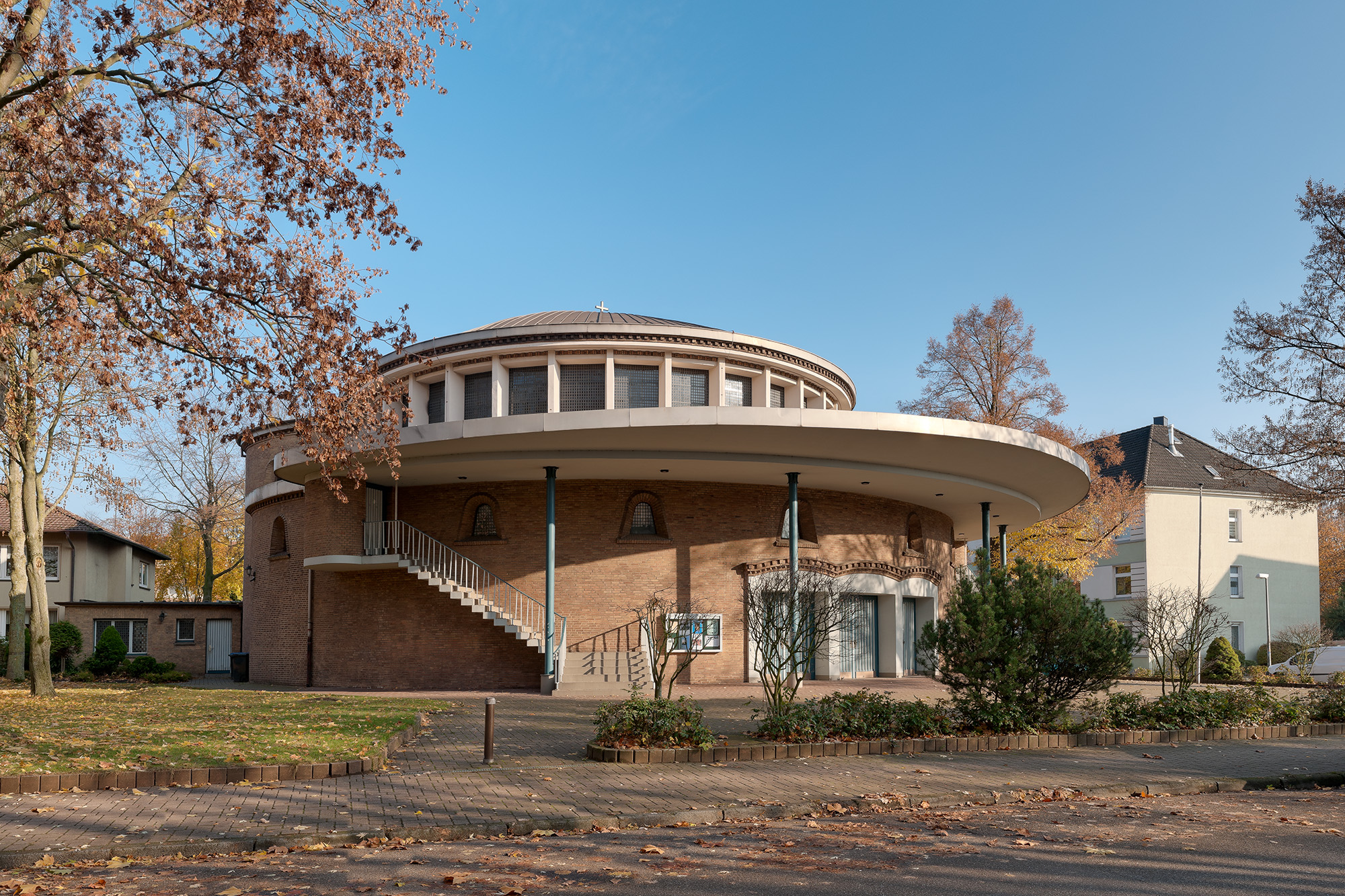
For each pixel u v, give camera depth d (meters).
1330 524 55.16
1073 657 13.60
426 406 27.69
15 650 26.81
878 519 26.84
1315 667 32.41
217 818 8.05
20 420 19.77
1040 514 31.22
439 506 24.53
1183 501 47.22
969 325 38.97
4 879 6.39
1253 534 48.16
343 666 24.80
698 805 8.69
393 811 8.38
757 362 27.53
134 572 45.53
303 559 26.88
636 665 22.44
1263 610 47.47
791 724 12.23
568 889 6.12
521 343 25.91
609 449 21.28
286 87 12.52
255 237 13.61
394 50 13.00
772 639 15.48
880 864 6.77
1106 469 49.41
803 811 8.70
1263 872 6.55
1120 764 11.44
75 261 12.63
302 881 6.34
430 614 24.19
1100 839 7.61
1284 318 27.83
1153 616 23.16
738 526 24.47
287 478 23.67
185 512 48.69
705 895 5.96
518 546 23.88
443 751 11.99
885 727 12.52
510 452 21.34
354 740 12.14
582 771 10.47
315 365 13.27
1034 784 9.99
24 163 11.95
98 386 21.66
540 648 22.22
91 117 11.45
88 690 24.06
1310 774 10.80
